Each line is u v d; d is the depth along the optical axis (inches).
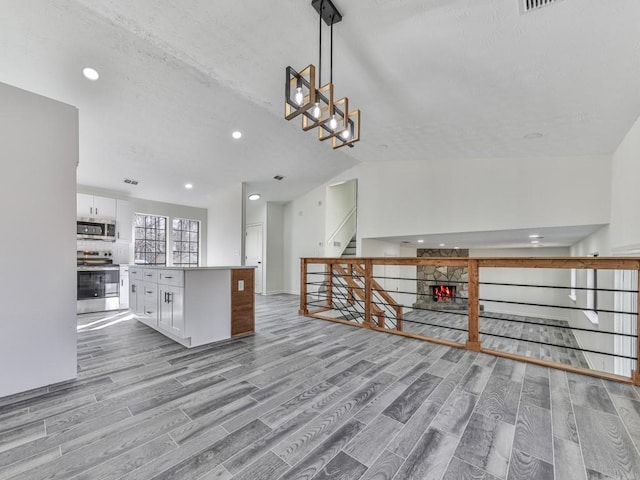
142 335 134.6
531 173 160.6
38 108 79.6
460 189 185.0
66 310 83.9
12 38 95.4
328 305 196.4
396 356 106.9
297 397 76.4
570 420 66.1
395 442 58.4
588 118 107.0
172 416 67.4
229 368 95.7
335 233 269.0
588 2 58.6
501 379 87.4
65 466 51.6
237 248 231.6
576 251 252.2
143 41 100.9
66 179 84.0
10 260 75.2
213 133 164.2
